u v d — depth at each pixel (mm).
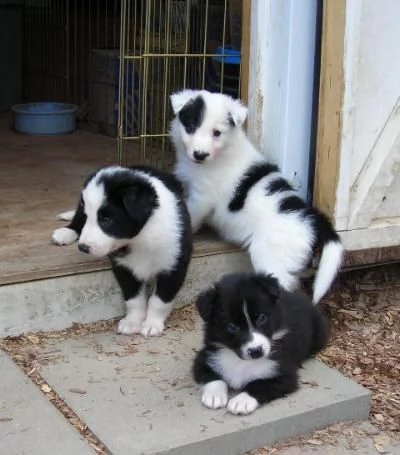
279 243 2627
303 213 2652
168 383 2359
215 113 2652
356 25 2637
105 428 2219
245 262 2715
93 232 2398
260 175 2691
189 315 2631
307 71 2713
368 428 2332
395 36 2709
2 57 4316
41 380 2359
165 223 2473
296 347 2367
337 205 2703
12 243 2631
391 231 2785
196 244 2699
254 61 2725
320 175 2705
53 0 4148
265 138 2758
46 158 3381
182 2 3256
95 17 3945
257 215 2660
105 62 3707
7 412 2250
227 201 2697
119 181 2408
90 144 3588
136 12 3338
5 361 2402
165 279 2535
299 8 2670
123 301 2594
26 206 2895
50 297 2518
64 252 2588
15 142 3600
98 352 2463
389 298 2861
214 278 2689
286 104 2717
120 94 2967
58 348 2473
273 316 2291
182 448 2188
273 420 2260
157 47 3264
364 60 2686
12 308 2486
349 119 2672
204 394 2297
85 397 2307
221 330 2285
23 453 2158
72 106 3844
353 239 2746
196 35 3275
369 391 2373
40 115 3705
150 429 2219
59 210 2867
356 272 2957
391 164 2736
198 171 2699
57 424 2225
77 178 3160
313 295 2635
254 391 2299
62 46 4133
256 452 2252
